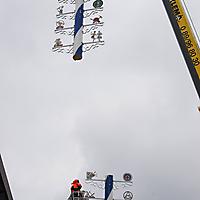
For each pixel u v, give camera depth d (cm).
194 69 833
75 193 1947
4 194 1362
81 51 1411
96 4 1441
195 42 847
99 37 1419
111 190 1897
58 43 1434
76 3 1447
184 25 861
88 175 1966
